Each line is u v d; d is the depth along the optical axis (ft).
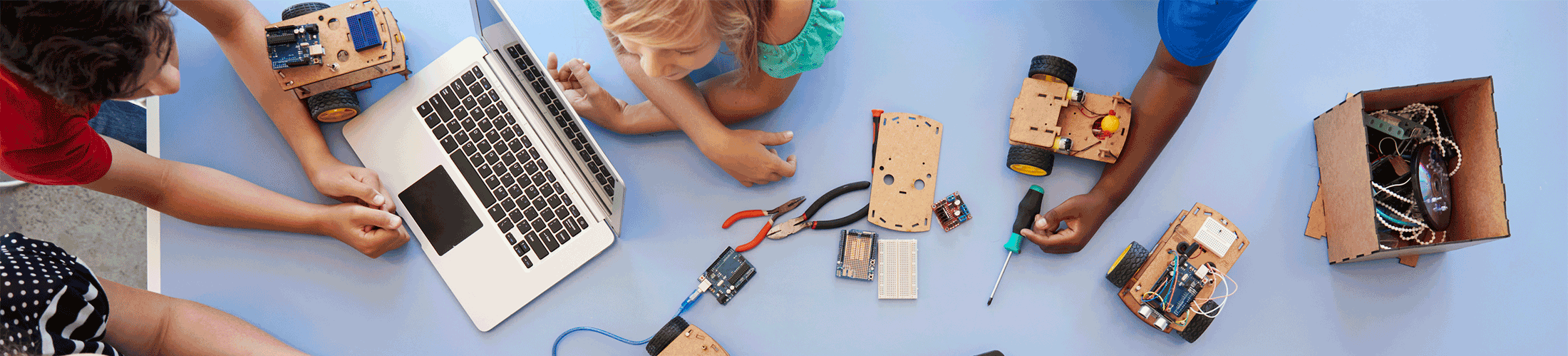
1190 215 5.24
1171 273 5.06
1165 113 4.93
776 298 5.32
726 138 4.95
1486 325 5.42
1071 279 5.37
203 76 5.24
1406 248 4.81
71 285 4.28
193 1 4.43
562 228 5.12
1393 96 4.93
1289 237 5.43
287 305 5.20
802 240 5.36
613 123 5.22
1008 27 5.58
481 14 4.64
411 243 5.24
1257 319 5.39
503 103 5.08
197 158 5.20
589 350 5.27
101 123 5.04
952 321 5.35
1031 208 5.20
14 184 5.60
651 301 5.29
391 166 5.09
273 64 4.44
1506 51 5.59
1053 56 5.08
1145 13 5.59
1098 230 5.40
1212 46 4.25
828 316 5.32
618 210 4.67
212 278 5.17
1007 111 5.47
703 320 5.28
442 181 5.09
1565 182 5.51
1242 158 5.48
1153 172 5.47
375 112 5.10
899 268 5.32
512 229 5.11
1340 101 5.53
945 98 5.49
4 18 2.88
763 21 3.63
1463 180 5.03
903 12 5.58
